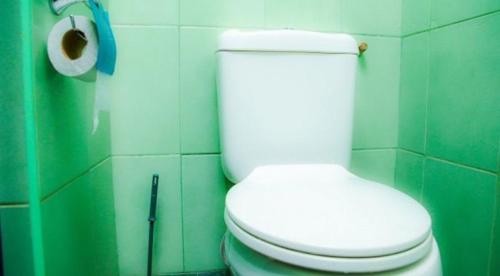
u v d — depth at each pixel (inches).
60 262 23.9
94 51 23.2
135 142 38.6
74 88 27.0
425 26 39.1
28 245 21.0
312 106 35.2
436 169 37.9
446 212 36.7
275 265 20.6
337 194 26.2
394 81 43.9
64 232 24.7
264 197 25.7
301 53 34.6
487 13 31.0
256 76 34.0
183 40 38.3
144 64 37.9
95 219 32.4
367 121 43.8
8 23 19.9
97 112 24.5
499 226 30.2
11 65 20.0
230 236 28.2
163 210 39.9
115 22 37.1
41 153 20.9
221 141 35.6
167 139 39.1
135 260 40.1
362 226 20.3
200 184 40.2
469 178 33.5
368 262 17.9
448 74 35.9
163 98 38.6
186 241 40.7
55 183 23.1
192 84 38.9
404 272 18.7
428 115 38.9
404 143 43.3
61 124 24.4
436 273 19.6
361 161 44.2
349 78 36.0
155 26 37.7
